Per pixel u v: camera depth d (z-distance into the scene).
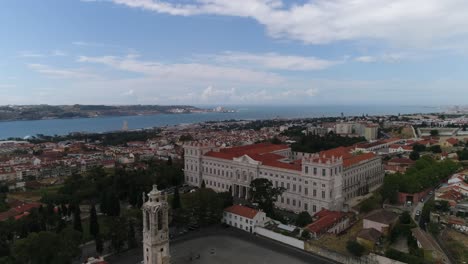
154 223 99.69
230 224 182.88
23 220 166.88
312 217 181.38
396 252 128.25
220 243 158.75
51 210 185.75
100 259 125.69
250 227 173.12
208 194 182.25
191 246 155.12
